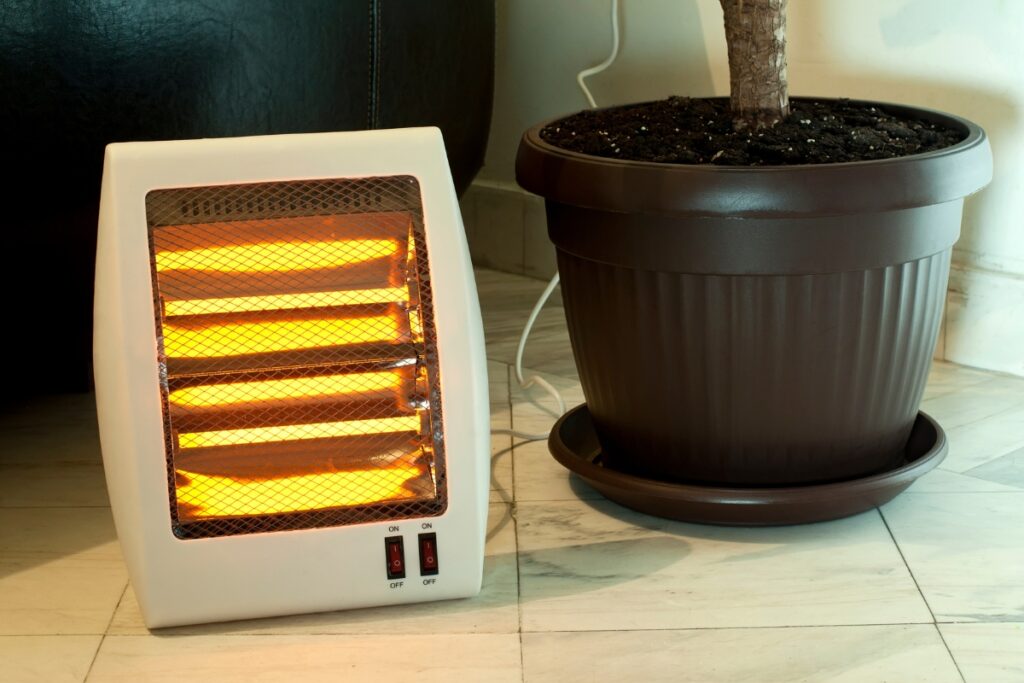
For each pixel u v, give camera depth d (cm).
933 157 115
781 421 121
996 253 166
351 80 154
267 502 107
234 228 103
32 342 161
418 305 106
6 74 131
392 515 109
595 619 110
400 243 105
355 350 106
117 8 134
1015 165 161
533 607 112
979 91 161
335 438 107
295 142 103
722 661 103
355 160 104
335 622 110
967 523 126
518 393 165
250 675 102
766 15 128
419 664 103
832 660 103
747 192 111
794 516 123
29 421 158
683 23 186
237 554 107
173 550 106
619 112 147
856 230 114
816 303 116
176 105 141
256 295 104
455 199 106
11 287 148
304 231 104
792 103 146
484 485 112
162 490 104
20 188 137
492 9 182
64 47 133
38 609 113
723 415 122
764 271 114
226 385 105
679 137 127
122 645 107
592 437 147
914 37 166
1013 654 103
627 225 118
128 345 102
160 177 101
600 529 127
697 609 111
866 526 126
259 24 143
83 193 141
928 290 122
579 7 199
